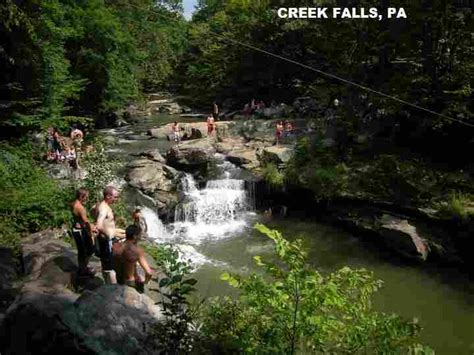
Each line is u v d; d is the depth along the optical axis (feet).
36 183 50.93
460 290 45.27
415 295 44.45
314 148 75.61
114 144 95.61
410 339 16.35
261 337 17.11
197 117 147.13
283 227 62.64
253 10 164.35
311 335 16.15
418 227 54.60
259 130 96.78
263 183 70.23
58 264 31.68
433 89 69.41
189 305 20.95
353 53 82.48
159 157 78.23
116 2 149.07
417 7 68.33
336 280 17.80
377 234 55.67
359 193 61.72
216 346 18.48
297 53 143.64
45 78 76.28
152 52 188.24
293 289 16.16
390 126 75.97
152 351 18.44
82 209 30.53
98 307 19.71
